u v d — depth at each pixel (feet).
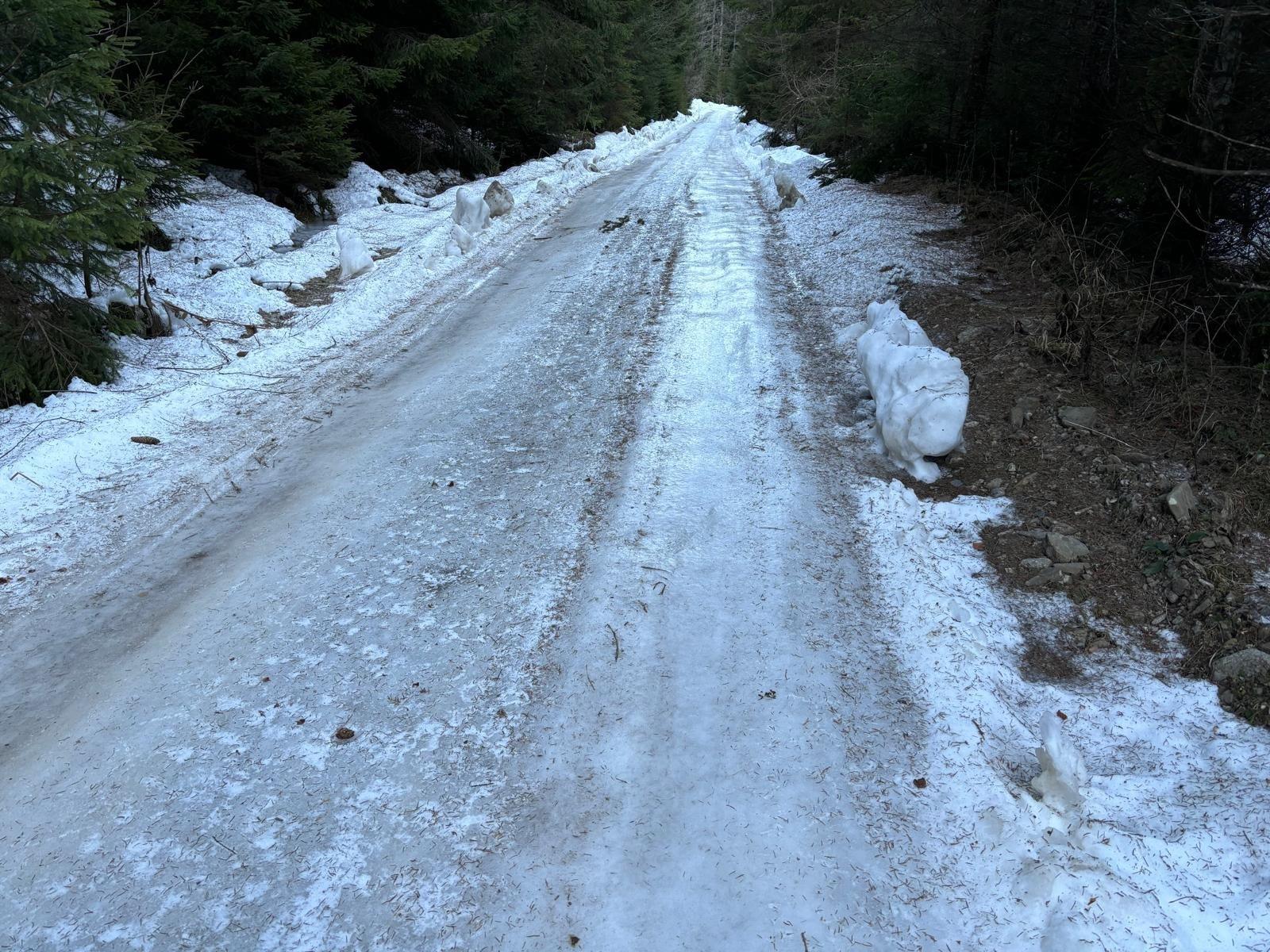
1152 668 12.14
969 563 14.67
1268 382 17.47
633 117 98.07
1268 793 9.64
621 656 12.47
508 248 38.37
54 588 14.07
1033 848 9.09
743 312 27.40
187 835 9.56
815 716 11.34
